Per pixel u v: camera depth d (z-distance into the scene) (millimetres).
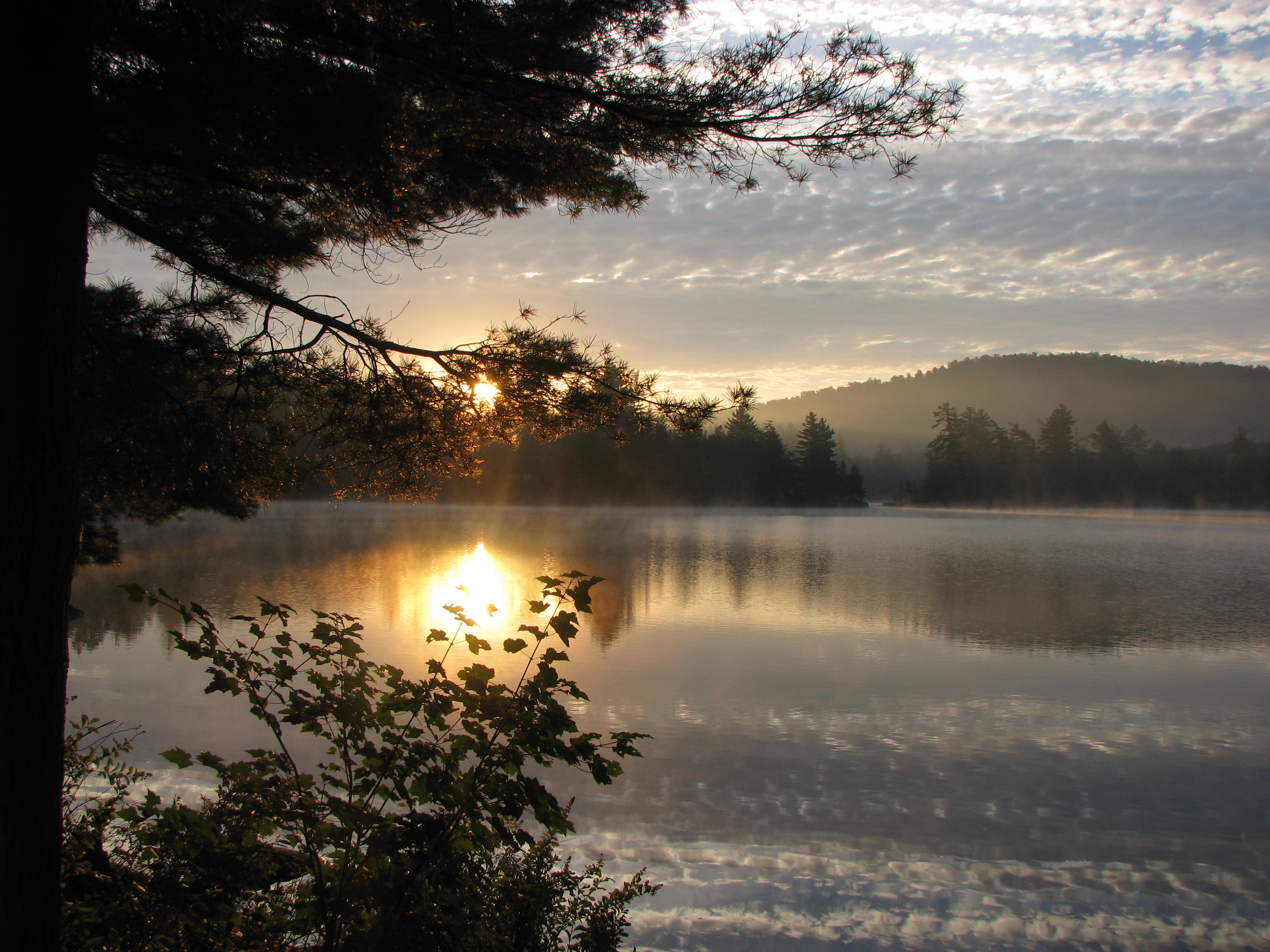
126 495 6035
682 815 7238
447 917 2531
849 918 5094
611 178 4918
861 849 6512
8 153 2592
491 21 3916
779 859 6219
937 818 7230
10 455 2516
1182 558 40094
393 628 16375
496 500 100000
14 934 2430
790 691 12047
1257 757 9070
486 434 4902
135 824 2795
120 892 2857
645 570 31422
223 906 2627
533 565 31922
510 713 2629
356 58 3738
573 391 4551
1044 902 5449
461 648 14453
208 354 4879
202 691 10836
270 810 2529
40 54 2652
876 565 34906
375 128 3676
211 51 3326
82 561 10320
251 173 4145
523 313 4676
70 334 2705
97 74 3506
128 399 4836
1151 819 7242
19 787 2461
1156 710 11219
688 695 11695
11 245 2576
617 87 4086
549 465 99875
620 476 101375
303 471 5234
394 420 4723
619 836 6734
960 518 91938
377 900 2482
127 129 3652
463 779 2623
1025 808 7500
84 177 2812
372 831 2574
